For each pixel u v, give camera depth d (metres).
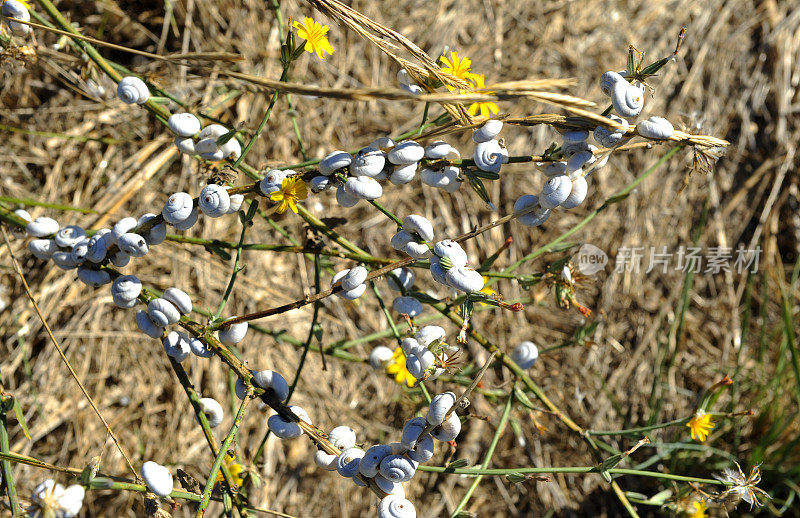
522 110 1.46
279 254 1.35
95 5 1.23
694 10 1.52
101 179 1.27
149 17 1.28
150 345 1.26
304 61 1.38
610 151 0.82
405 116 1.44
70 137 1.12
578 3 1.51
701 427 0.93
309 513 1.27
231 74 0.78
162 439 1.24
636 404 1.42
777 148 1.48
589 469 0.90
